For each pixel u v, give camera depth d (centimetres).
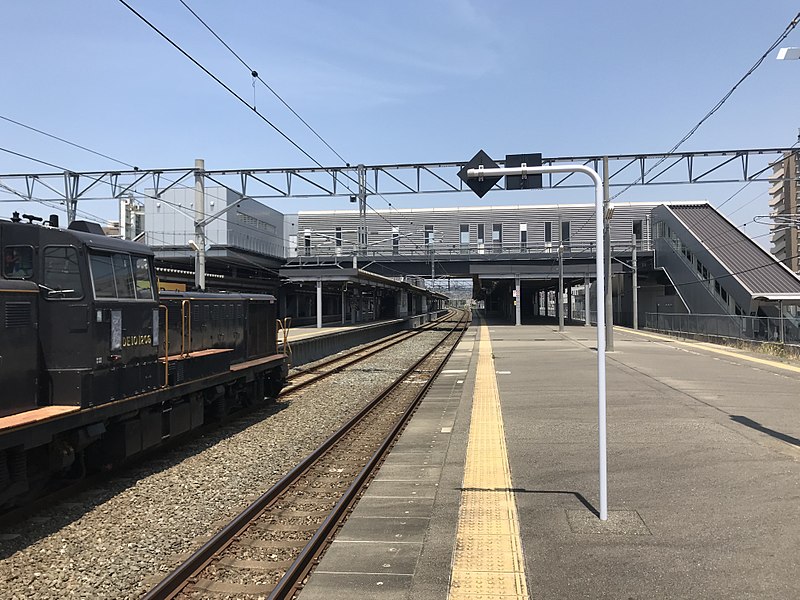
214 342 1217
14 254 736
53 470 736
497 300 10750
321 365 2414
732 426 993
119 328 812
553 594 432
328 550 551
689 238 3903
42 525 671
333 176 2758
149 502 748
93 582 528
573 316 7738
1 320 672
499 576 462
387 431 1166
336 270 4175
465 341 3441
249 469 898
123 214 3925
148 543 616
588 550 506
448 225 5919
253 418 1313
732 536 529
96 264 785
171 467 916
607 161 2289
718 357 2247
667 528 551
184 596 503
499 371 1886
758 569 464
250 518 679
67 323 748
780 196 6819
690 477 708
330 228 6150
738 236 3803
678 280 4106
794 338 2830
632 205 5684
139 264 891
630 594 429
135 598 500
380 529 605
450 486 702
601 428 581
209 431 1180
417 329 5728
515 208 5816
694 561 480
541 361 2138
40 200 2564
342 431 1125
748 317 2797
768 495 638
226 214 4953
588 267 4916
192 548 605
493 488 688
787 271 3347
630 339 3334
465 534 549
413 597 439
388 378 2017
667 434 937
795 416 1082
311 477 854
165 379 936
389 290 6425
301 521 682
